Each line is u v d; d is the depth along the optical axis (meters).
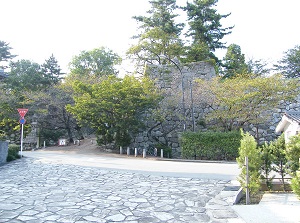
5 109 23.80
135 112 19.14
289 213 5.28
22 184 7.91
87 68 37.03
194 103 20.50
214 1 29.84
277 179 7.86
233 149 17.45
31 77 30.42
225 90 18.58
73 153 19.62
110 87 18.66
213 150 17.62
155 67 24.27
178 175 9.75
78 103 19.06
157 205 5.86
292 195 6.94
